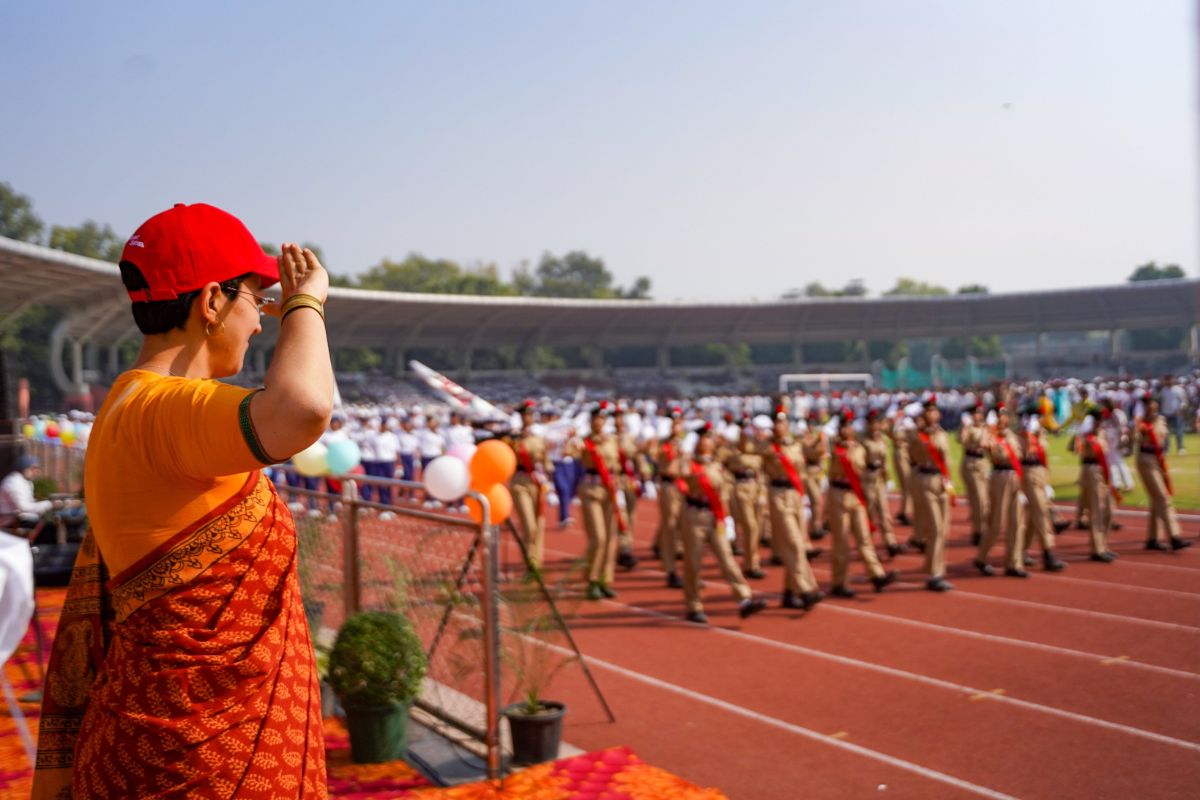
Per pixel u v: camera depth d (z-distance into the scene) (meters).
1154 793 4.96
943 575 10.62
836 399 39.91
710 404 39.38
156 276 1.63
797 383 67.62
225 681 1.53
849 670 7.39
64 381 35.78
